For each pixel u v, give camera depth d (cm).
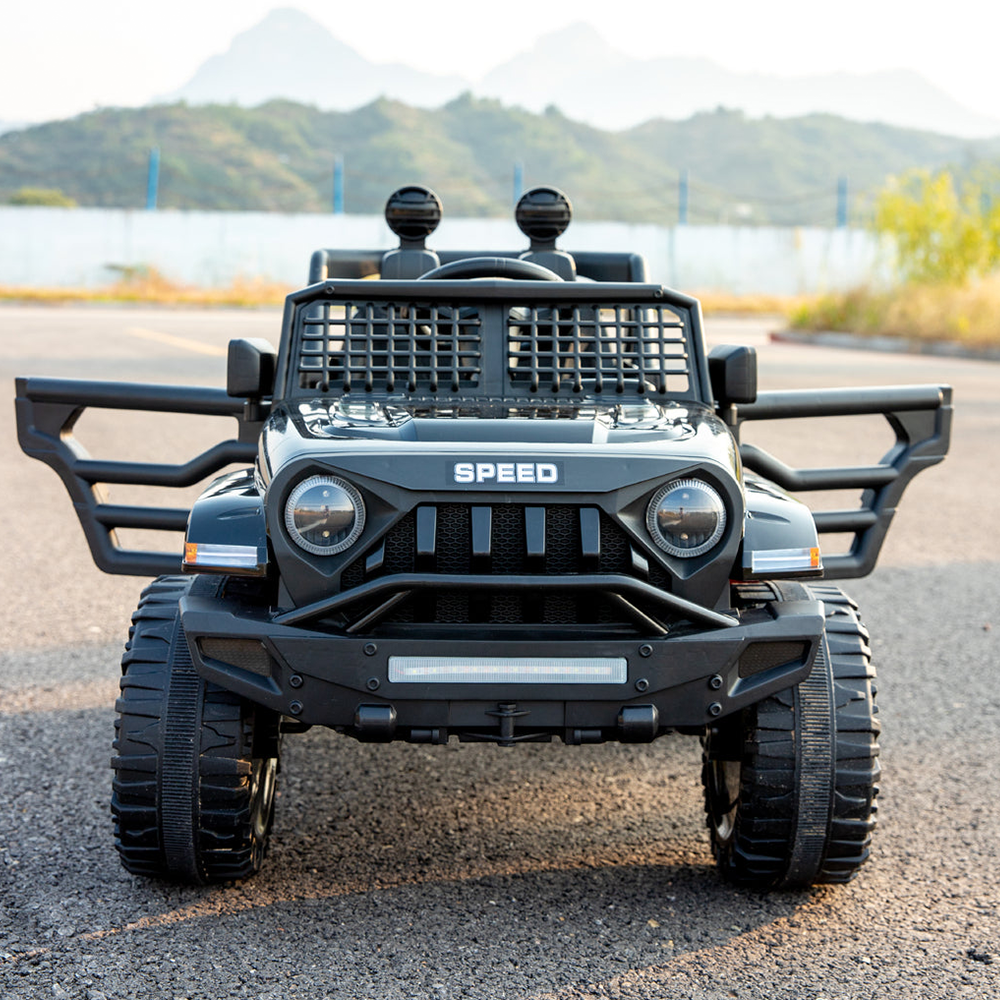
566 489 388
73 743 574
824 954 403
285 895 438
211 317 3428
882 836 496
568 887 449
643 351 501
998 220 3322
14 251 4456
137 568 552
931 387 583
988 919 428
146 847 421
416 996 374
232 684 396
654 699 396
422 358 500
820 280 3934
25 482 1179
